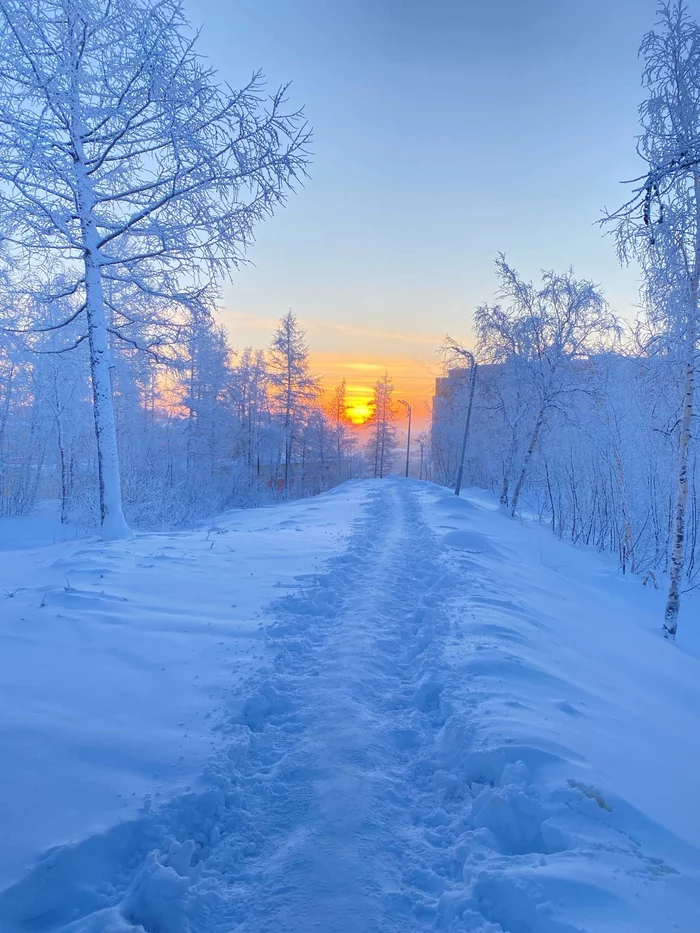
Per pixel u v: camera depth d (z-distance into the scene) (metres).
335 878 2.42
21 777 2.93
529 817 2.86
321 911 2.25
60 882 2.34
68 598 5.79
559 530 20.52
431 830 2.86
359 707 4.05
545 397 21.62
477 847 2.67
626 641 7.71
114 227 9.87
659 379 11.38
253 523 15.59
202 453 33.47
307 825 2.78
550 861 2.54
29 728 3.38
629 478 17.61
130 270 10.49
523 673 4.75
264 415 43.19
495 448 28.75
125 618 5.41
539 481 25.12
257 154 9.49
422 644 5.40
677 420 10.95
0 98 8.52
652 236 5.89
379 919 2.23
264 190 9.75
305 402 41.78
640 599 12.11
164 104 9.04
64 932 2.11
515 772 3.12
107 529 9.85
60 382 20.20
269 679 4.26
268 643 5.02
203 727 3.58
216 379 33.91
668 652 7.82
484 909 2.29
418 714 4.09
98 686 4.05
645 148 7.98
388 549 10.12
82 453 22.05
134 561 7.64
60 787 2.88
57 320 13.98
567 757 3.39
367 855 2.59
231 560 8.18
